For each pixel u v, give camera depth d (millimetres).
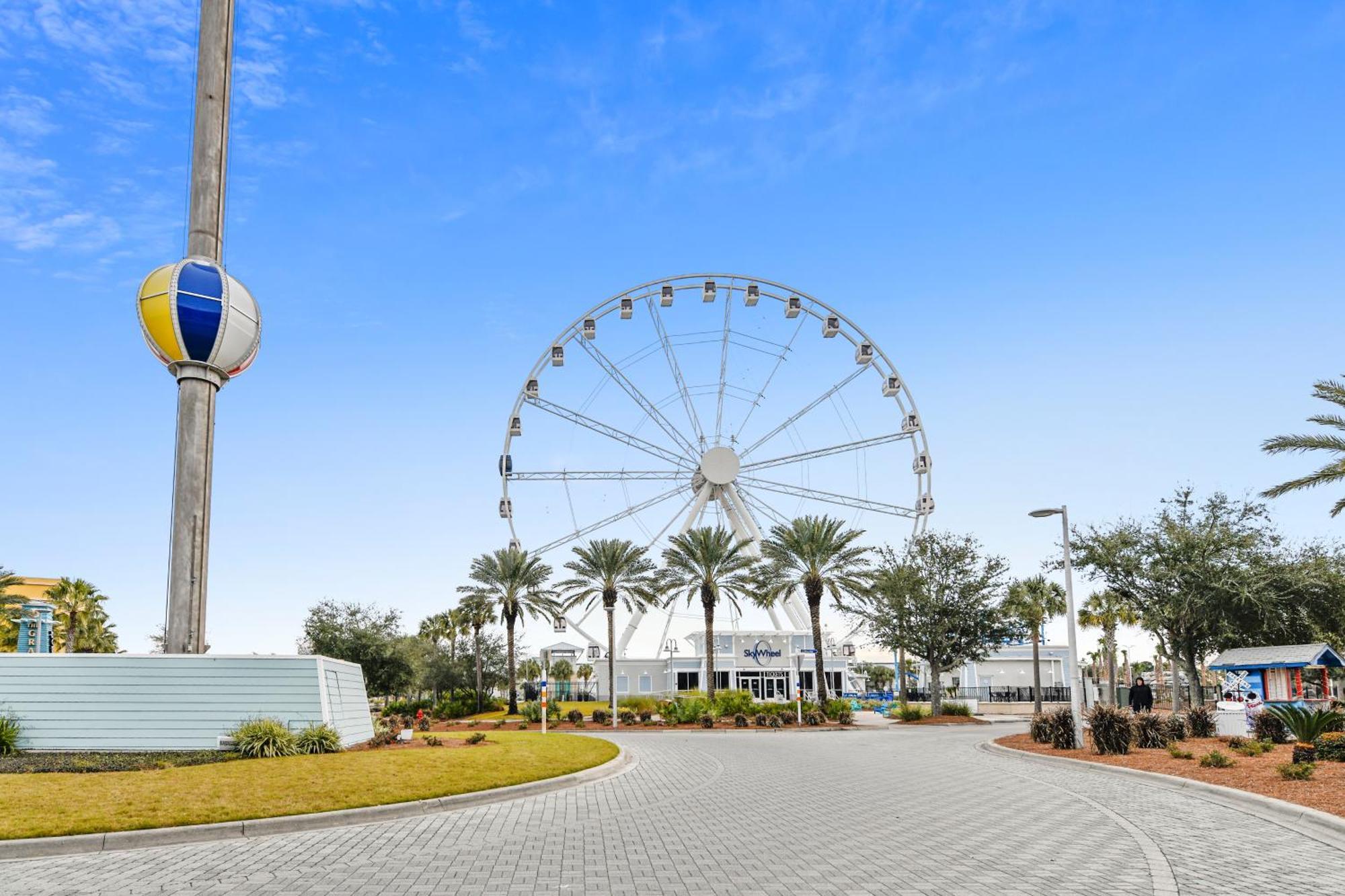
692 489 63125
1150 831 13867
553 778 20359
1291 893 9805
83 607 63969
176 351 26641
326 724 23250
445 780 18656
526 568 65438
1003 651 87688
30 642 55281
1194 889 10055
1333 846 12484
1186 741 29328
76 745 22359
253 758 20875
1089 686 70188
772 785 20531
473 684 82375
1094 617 70375
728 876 10914
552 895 10000
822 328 63938
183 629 25562
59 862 12156
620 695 83500
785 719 50781
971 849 12562
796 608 66188
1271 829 13938
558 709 56062
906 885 10359
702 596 57594
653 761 26688
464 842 13359
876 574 56938
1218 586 43938
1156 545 46750
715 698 55281
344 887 10484
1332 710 25703
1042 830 14078
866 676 109750
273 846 13211
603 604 58906
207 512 26781
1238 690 37906
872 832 14031
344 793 16844
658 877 10891
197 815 14695
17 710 22406
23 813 14438
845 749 31734
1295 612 44625
